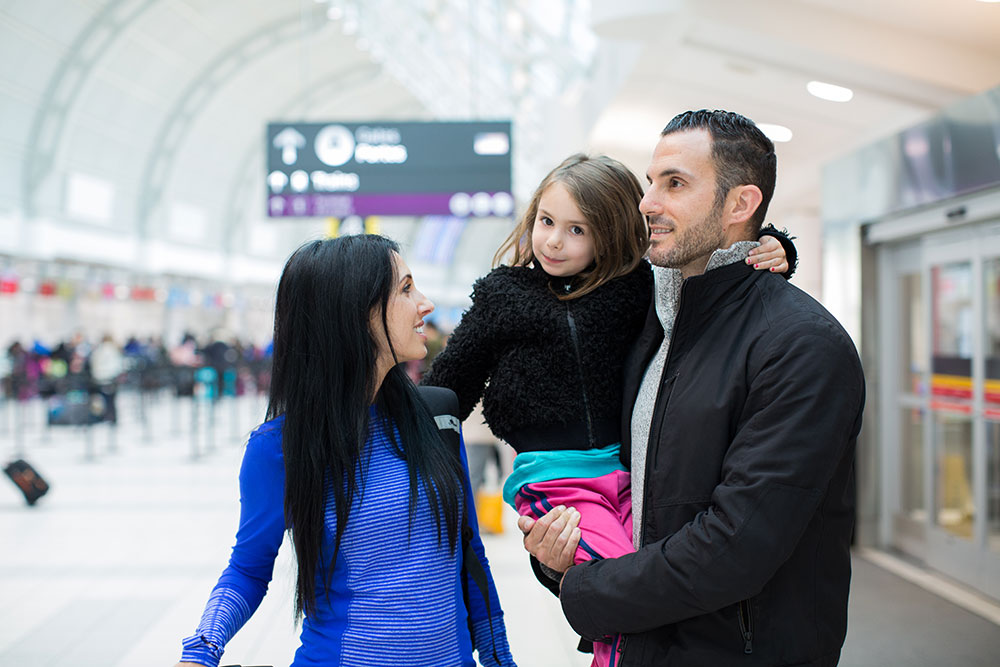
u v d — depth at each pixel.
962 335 4.48
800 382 1.22
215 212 26.89
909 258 5.05
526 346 1.52
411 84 22.33
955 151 4.07
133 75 20.06
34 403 17.23
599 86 7.04
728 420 1.31
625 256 1.59
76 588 4.59
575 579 1.33
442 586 1.45
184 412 16.88
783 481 1.19
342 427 1.42
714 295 1.38
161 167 23.05
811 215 9.01
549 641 3.68
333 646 1.39
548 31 8.83
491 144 6.63
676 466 1.33
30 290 18.28
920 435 5.05
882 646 3.57
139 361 16.23
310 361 1.44
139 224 23.16
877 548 5.33
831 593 1.34
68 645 3.70
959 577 4.53
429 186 6.64
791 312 1.29
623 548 1.38
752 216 1.41
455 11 11.01
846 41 4.37
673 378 1.39
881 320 5.29
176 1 18.84
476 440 5.54
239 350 18.09
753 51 4.67
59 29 17.23
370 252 1.48
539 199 1.62
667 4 4.27
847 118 5.74
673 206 1.39
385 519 1.42
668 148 1.40
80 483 8.12
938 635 3.70
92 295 20.67
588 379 1.50
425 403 1.56
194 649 1.34
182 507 6.90
